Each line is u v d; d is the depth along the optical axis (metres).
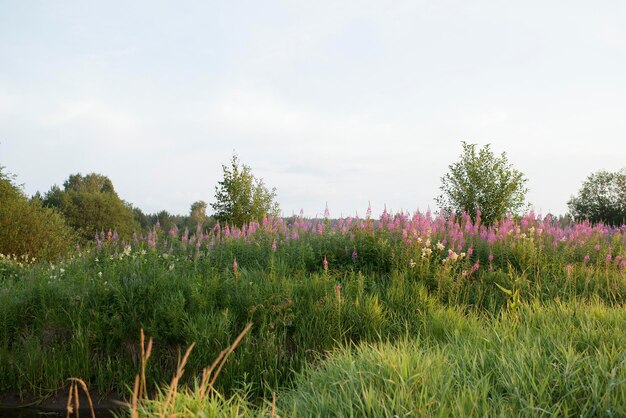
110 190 72.12
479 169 18.53
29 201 19.78
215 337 7.14
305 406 3.98
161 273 9.33
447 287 9.28
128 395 6.49
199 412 3.48
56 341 7.58
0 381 6.89
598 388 3.85
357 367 4.69
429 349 5.18
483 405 3.61
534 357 4.45
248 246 12.02
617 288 9.49
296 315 7.75
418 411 3.51
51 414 6.16
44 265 12.55
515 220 15.92
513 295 7.23
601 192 35.69
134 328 7.60
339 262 10.88
